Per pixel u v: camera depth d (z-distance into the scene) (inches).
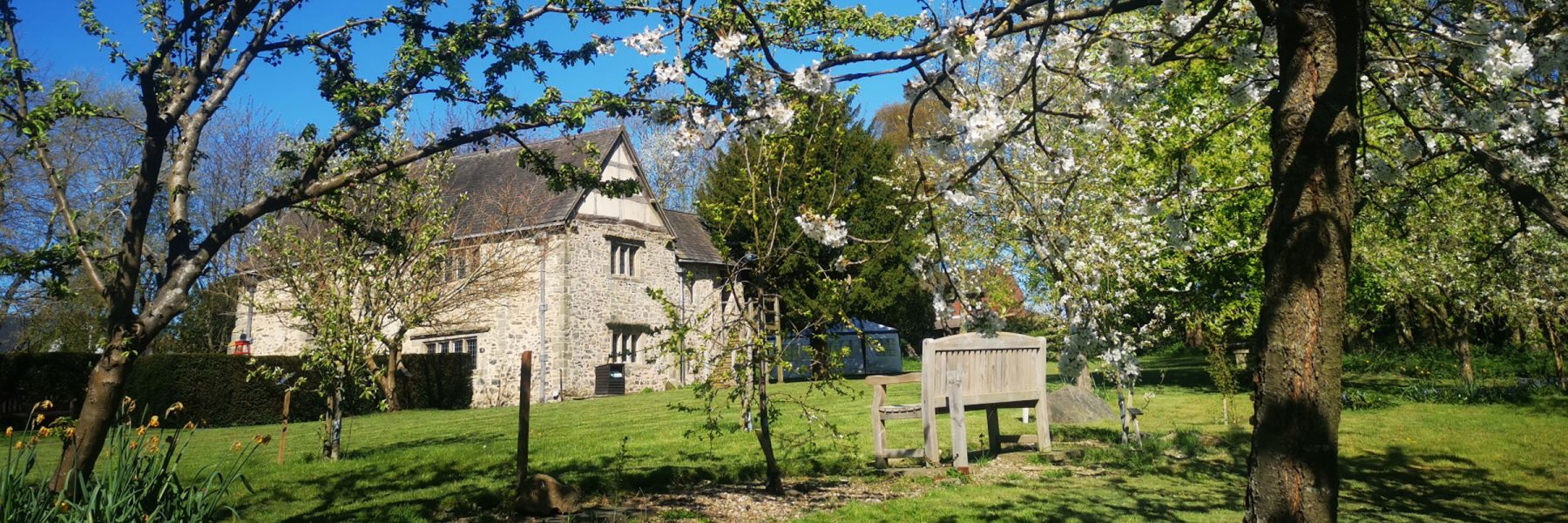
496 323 904.9
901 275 960.9
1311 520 118.3
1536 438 382.9
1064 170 161.6
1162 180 379.6
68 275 203.5
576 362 884.0
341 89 218.8
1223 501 259.9
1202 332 494.6
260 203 211.9
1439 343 877.2
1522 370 681.6
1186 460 336.2
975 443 387.5
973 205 141.6
